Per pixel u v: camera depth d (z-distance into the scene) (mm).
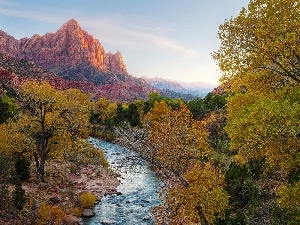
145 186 35875
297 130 9453
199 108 65688
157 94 93312
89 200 28328
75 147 40938
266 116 9336
